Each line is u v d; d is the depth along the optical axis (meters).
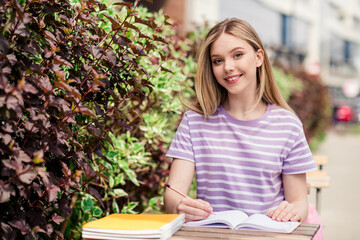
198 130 2.52
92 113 1.87
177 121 3.78
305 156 2.42
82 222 2.68
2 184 1.57
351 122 24.94
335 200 6.99
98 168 2.41
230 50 2.36
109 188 2.91
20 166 1.59
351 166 10.92
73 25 2.06
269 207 2.40
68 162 2.07
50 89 1.74
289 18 26.78
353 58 48.50
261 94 2.49
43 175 1.65
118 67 2.22
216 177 2.45
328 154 13.24
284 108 2.55
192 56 4.51
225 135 2.47
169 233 1.88
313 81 13.81
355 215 6.06
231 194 2.42
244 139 2.43
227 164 2.43
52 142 1.83
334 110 24.45
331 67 40.66
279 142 2.40
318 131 15.39
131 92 2.26
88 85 2.10
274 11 24.34
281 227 1.98
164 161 3.58
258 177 2.39
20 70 1.67
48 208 2.08
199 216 2.19
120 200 3.13
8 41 1.69
